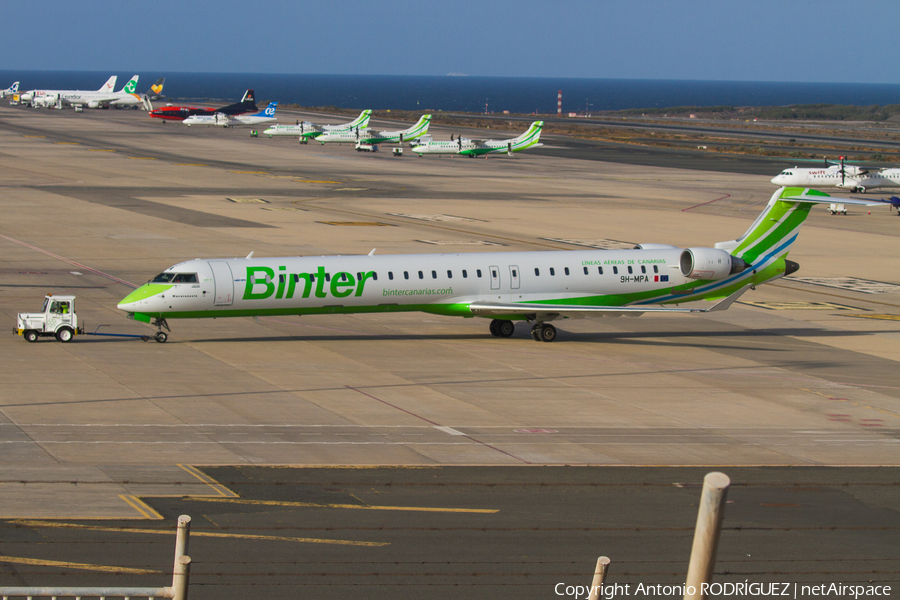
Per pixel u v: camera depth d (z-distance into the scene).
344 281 185.00
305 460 113.12
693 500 102.75
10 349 170.25
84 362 162.62
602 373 171.12
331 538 87.12
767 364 183.25
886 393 163.62
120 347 176.12
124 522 89.62
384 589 76.25
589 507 98.94
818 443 131.88
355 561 81.81
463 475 109.12
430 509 96.38
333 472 108.50
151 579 76.62
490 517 94.44
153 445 117.12
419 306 192.25
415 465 112.75
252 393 146.62
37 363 160.38
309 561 81.44
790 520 97.69
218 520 91.06
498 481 107.12
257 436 123.19
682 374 172.62
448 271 192.25
